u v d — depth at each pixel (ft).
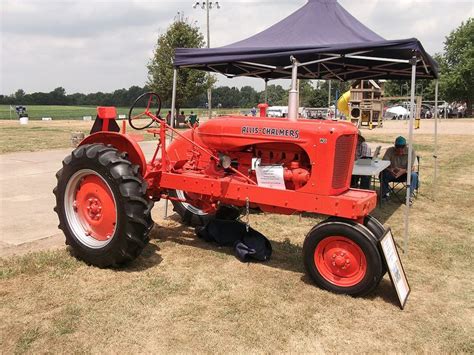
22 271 12.44
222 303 11.09
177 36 81.10
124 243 12.39
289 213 13.00
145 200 12.63
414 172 23.98
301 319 10.43
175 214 19.40
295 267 13.65
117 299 11.09
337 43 15.92
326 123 12.51
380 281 12.34
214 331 9.80
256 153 13.67
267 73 24.44
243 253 13.84
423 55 16.15
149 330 9.77
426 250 15.66
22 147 42.93
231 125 13.69
